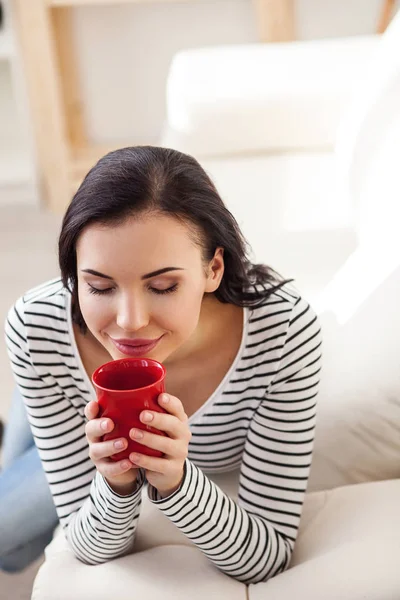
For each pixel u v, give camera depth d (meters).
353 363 1.15
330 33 3.14
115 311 0.86
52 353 1.04
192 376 1.04
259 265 1.06
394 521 1.03
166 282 0.85
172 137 2.21
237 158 2.16
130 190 0.83
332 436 1.13
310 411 1.05
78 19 3.13
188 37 3.18
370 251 1.39
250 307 1.02
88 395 1.06
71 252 0.90
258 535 1.00
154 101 3.30
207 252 0.90
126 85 3.26
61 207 3.20
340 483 1.17
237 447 1.13
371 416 1.11
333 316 1.28
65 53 3.16
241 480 1.09
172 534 1.09
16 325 1.05
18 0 2.87
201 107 2.12
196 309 0.89
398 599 0.94
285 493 1.05
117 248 0.83
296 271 1.66
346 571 0.97
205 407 1.06
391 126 1.63
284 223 1.84
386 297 1.21
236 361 1.03
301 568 0.99
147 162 0.86
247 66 2.25
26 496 1.29
